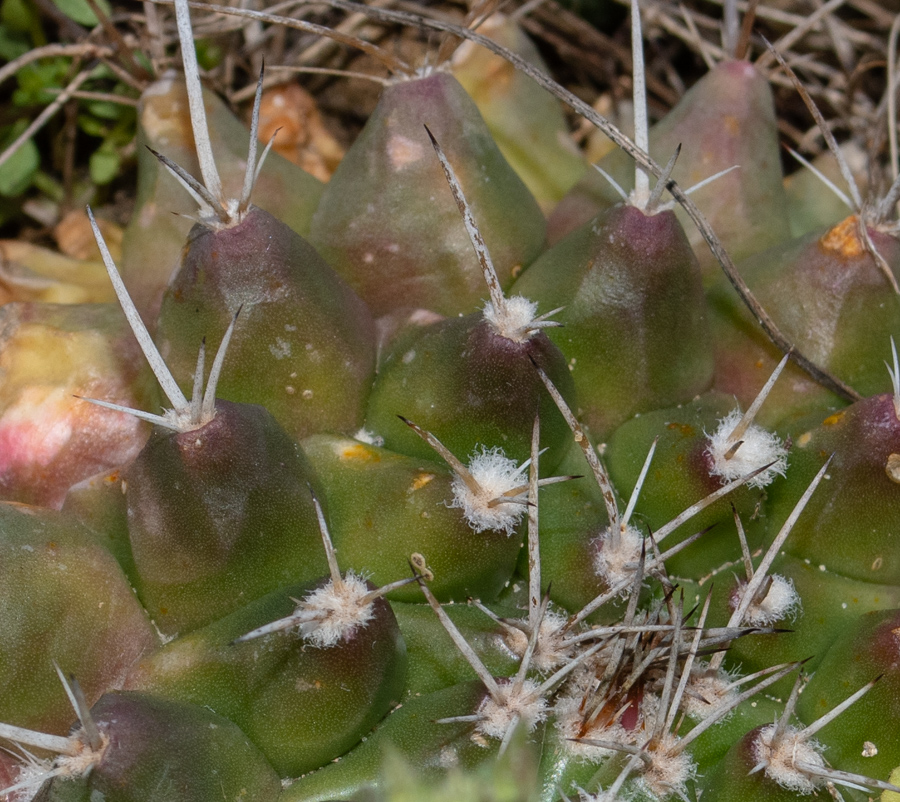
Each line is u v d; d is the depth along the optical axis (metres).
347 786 0.18
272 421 0.19
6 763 0.19
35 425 0.20
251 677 0.18
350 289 0.20
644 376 0.20
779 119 0.26
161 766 0.18
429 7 0.25
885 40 0.25
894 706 0.18
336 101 0.25
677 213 0.21
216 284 0.19
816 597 0.19
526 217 0.20
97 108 0.24
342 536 0.19
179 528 0.18
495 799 0.18
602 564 0.19
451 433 0.19
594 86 0.26
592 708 0.18
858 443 0.19
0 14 0.24
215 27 0.23
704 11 0.26
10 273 0.22
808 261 0.20
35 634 0.18
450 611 0.19
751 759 0.18
